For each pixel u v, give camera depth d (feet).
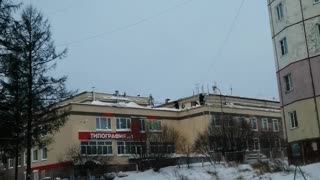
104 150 206.39
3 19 86.89
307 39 116.26
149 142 190.80
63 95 104.42
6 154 103.24
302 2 118.11
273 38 128.67
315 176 86.79
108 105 214.48
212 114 232.73
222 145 183.42
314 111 113.39
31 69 98.78
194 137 233.35
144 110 228.43
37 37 99.50
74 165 176.86
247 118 235.61
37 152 211.41
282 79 124.16
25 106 98.53
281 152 166.71
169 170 148.25
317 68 113.80
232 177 106.63
